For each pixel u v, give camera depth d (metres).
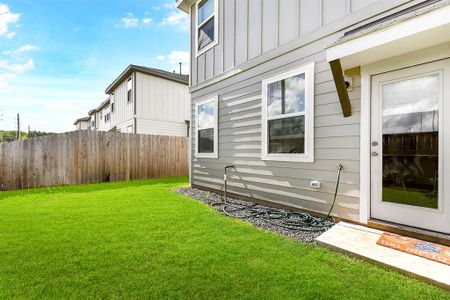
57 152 7.32
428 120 2.71
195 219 3.69
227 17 5.50
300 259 2.37
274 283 1.97
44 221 3.56
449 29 2.21
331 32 3.52
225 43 5.57
